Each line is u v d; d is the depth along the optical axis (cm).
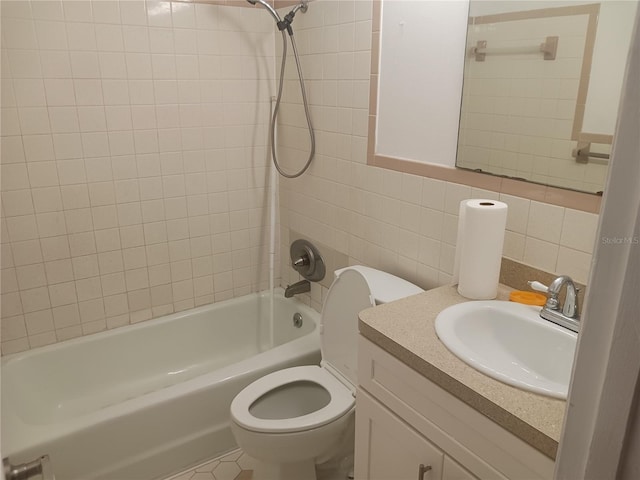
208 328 257
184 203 238
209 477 195
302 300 261
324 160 222
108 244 223
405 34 170
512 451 98
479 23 145
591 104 123
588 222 129
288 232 262
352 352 176
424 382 117
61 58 195
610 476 41
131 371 239
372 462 144
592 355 42
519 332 130
